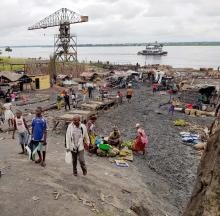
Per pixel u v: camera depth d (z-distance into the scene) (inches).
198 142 792.9
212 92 1338.6
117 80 2031.3
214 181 175.3
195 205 199.5
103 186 426.3
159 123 1019.9
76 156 428.5
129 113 1171.3
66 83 1909.4
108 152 623.5
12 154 538.3
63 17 3026.6
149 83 2240.4
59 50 3041.3
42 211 317.7
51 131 817.5
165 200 462.6
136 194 439.8
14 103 1267.2
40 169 447.2
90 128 638.5
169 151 720.3
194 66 5241.1
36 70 2066.9
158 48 7637.8
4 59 3297.2
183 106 1309.1
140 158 656.4
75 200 352.5
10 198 338.0
